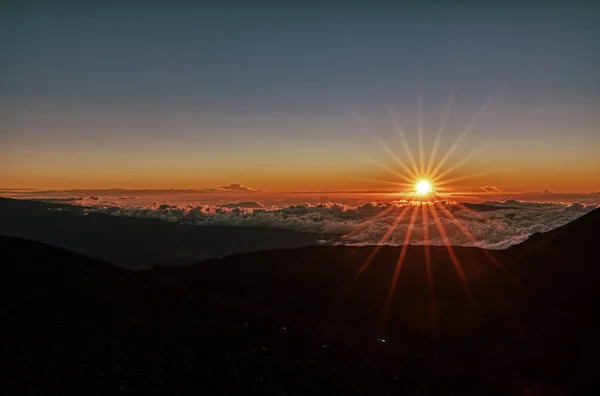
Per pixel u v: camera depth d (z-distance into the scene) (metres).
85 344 17.12
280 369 18.48
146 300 22.58
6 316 18.00
